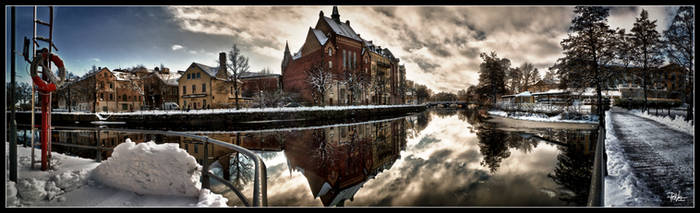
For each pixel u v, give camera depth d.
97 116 25.88
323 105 38.78
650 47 22.11
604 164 4.70
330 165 8.45
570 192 5.21
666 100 36.91
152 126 23.98
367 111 38.59
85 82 39.31
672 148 7.40
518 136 13.63
